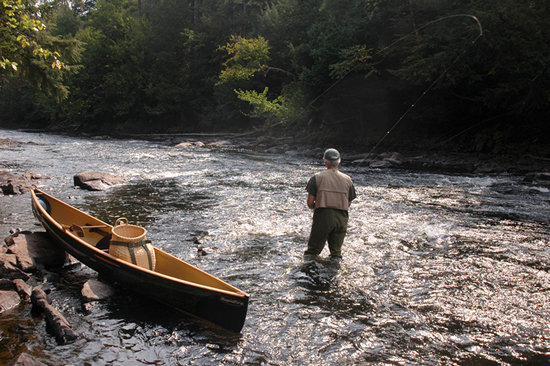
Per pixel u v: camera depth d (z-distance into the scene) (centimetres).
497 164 1499
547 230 618
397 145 2066
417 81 1723
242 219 665
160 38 3872
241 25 3647
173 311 339
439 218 692
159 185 995
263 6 3756
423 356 277
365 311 345
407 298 372
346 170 1416
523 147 1661
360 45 1947
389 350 285
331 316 335
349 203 479
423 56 1812
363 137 2308
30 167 1266
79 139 2831
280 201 822
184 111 3831
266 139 2656
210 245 520
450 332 311
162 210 719
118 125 3956
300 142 2477
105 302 352
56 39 1310
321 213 467
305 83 2194
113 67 3878
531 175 1155
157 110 3694
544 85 1511
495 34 1447
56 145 2198
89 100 3888
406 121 2275
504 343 295
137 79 3800
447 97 2011
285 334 305
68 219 502
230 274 425
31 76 1277
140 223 623
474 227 634
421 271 441
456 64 1570
